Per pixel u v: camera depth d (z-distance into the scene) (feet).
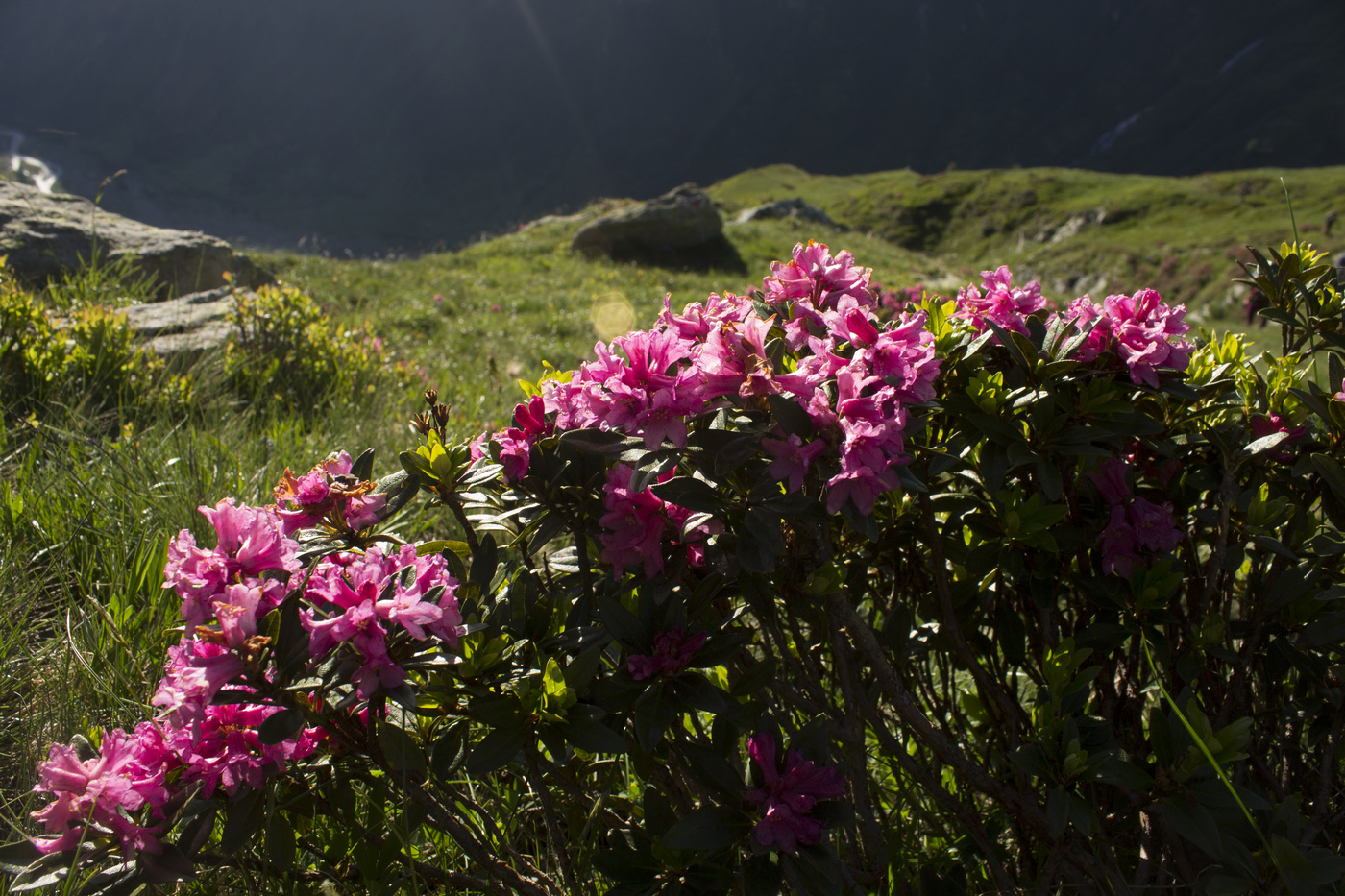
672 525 4.81
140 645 7.29
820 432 4.30
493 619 4.72
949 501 5.75
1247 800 4.48
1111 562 5.50
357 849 4.98
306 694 4.33
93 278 21.17
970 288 6.16
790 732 5.44
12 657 7.23
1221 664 6.14
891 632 5.84
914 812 6.45
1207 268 133.80
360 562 4.26
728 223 91.50
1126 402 5.28
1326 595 5.43
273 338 17.43
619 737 4.26
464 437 13.39
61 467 9.96
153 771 4.56
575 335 35.42
